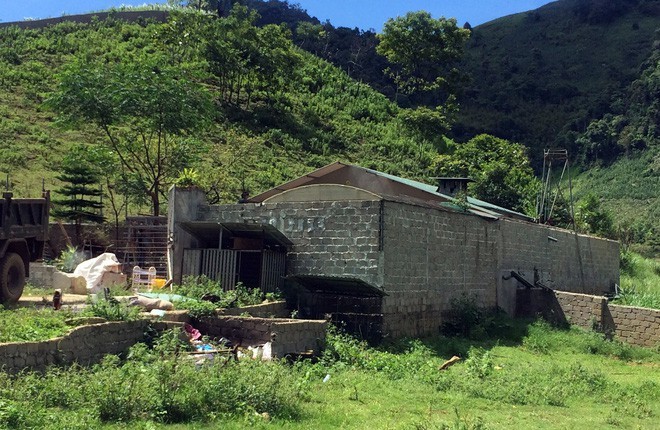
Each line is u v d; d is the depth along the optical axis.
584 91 115.94
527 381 14.70
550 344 22.22
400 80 91.75
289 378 11.51
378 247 18.73
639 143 90.75
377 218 18.86
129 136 32.19
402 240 19.78
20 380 9.67
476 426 9.92
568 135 99.62
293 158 54.81
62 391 9.55
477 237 24.36
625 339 23.67
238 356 13.34
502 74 128.50
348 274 19.03
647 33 133.50
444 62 87.69
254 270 19.36
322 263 19.38
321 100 74.25
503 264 26.20
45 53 66.44
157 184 29.89
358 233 19.03
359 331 18.67
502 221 26.30
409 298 19.97
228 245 20.69
